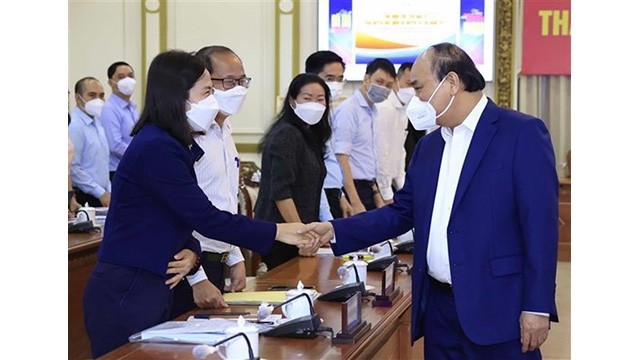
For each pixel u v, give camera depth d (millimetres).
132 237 2607
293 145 3812
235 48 9609
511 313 2473
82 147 6207
